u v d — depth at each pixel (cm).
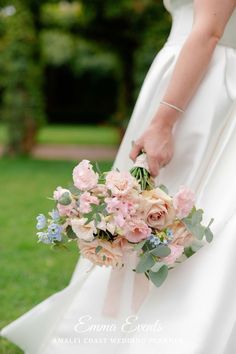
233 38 218
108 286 213
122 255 188
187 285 191
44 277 457
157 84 230
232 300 186
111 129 2816
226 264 188
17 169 1237
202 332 180
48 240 190
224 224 196
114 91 3203
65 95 3278
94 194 187
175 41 229
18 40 1473
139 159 204
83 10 1580
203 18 203
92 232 184
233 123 212
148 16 1491
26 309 382
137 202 183
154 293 194
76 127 2994
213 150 215
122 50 1727
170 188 216
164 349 183
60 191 188
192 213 188
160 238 184
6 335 232
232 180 204
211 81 213
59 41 2919
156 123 206
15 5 1454
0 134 2339
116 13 1511
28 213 739
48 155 1550
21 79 1491
